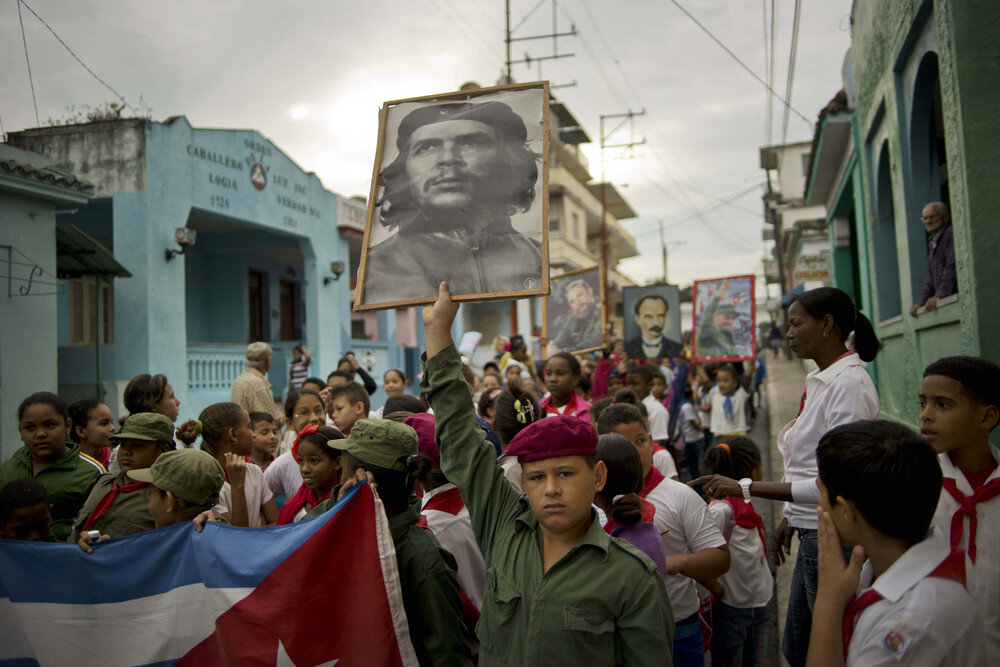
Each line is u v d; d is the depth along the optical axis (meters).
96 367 11.12
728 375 9.78
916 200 6.66
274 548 2.84
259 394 7.76
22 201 8.94
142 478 3.18
